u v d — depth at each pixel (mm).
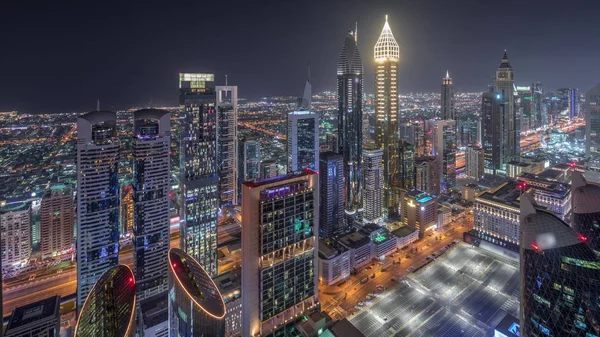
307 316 183625
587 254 111625
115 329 132000
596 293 106500
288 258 176500
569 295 112375
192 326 127500
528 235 127875
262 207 162750
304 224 180875
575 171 167875
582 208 160250
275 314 175000
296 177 178500
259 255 166250
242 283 170875
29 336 165375
